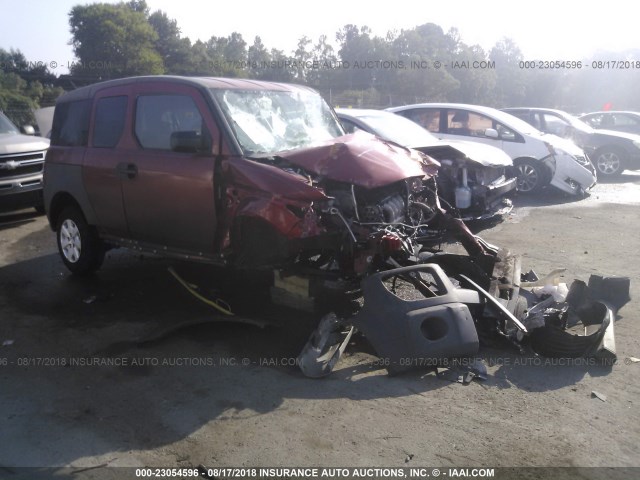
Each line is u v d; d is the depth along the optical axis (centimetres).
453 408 396
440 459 343
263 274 611
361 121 934
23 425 385
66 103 680
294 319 545
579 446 354
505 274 535
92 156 623
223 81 577
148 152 571
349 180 501
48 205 699
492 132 1173
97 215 632
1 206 926
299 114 613
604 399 405
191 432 375
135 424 385
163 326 534
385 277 465
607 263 723
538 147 1162
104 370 459
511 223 960
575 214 1034
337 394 418
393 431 371
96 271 709
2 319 565
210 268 695
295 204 472
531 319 467
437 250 598
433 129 1225
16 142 959
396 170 528
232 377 445
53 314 576
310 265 518
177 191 540
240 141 523
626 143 1535
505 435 366
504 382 430
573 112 4634
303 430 374
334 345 468
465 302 459
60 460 348
